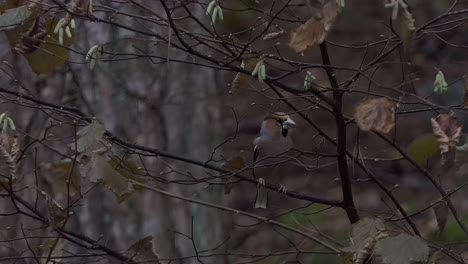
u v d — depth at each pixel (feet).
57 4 23.99
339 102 25.35
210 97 42.96
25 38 25.29
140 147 26.81
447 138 23.17
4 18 24.13
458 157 24.40
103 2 31.07
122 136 40.57
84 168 24.81
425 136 26.68
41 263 27.94
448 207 27.58
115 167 26.84
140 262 27.40
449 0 70.18
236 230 49.11
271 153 30.94
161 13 33.58
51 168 27.94
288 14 29.76
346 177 27.02
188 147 42.52
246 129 59.57
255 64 24.52
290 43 21.93
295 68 32.35
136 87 40.78
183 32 26.27
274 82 24.82
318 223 54.13
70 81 38.91
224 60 27.14
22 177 28.86
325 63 24.72
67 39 25.73
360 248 23.67
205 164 26.86
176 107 42.09
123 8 33.22
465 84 25.03
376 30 71.46
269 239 52.19
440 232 26.86
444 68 35.99
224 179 30.17
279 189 27.48
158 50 40.04
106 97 40.04
